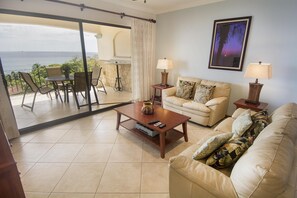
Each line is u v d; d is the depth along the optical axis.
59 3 2.80
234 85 3.30
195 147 1.68
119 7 3.63
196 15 3.61
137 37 4.04
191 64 3.94
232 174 1.07
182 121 2.38
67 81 4.09
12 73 3.06
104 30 5.93
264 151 0.96
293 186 0.89
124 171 1.96
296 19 2.46
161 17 4.31
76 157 2.21
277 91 2.80
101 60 6.38
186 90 3.54
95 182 1.79
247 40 2.97
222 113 3.23
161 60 4.05
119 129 3.03
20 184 1.02
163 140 2.14
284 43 2.62
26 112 3.68
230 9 3.09
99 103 4.46
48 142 2.57
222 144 1.37
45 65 3.56
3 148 0.92
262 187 0.81
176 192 1.25
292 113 1.53
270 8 2.65
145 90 4.61
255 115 1.86
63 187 1.73
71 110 3.85
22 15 2.48
